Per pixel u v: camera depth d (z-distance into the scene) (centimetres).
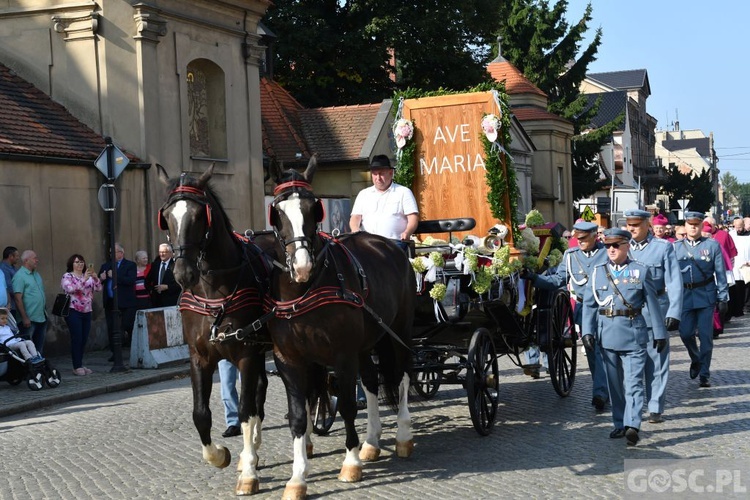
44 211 1750
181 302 741
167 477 778
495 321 992
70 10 1952
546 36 4972
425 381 955
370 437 821
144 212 1956
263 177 2542
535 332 1095
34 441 964
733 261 1955
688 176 7938
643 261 913
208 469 803
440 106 1114
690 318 1184
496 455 817
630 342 853
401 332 852
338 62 3469
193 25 2120
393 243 879
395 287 830
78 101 1956
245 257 739
